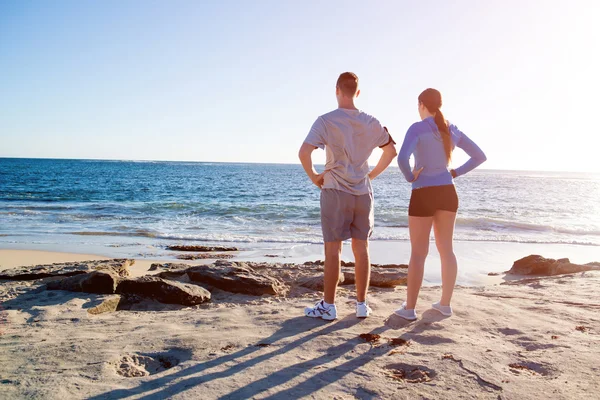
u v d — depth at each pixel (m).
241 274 5.14
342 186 3.44
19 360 2.73
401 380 2.36
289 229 14.37
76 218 16.77
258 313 3.78
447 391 2.22
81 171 79.50
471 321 3.40
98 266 6.00
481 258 9.32
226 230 14.08
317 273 5.80
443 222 3.47
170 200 26.53
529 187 52.56
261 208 20.98
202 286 5.10
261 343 2.96
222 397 2.17
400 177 82.56
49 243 11.07
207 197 29.36
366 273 3.55
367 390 2.24
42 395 2.21
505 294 4.38
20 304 4.21
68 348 2.93
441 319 3.46
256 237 12.51
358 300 3.57
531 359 2.62
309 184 50.81
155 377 2.43
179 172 91.06
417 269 3.41
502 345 2.88
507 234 13.88
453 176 3.60
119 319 3.74
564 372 2.42
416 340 2.98
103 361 2.69
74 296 4.42
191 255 9.48
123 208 20.77
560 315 3.55
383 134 3.55
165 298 4.49
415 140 3.36
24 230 13.41
